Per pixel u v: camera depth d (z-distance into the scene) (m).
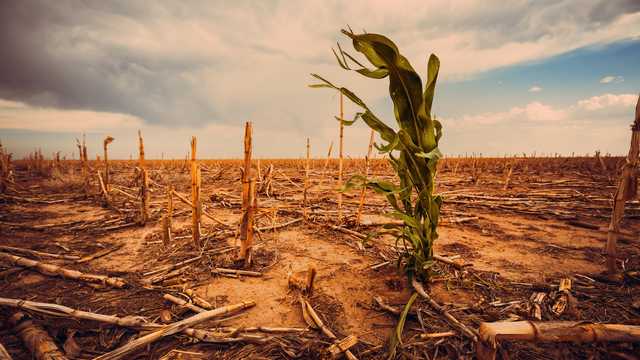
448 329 2.72
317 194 11.24
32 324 2.59
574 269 4.25
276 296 3.42
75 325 2.64
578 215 7.60
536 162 26.88
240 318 2.96
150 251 4.88
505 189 12.19
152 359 2.36
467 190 12.40
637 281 3.68
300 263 4.41
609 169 20.27
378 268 4.11
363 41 2.66
